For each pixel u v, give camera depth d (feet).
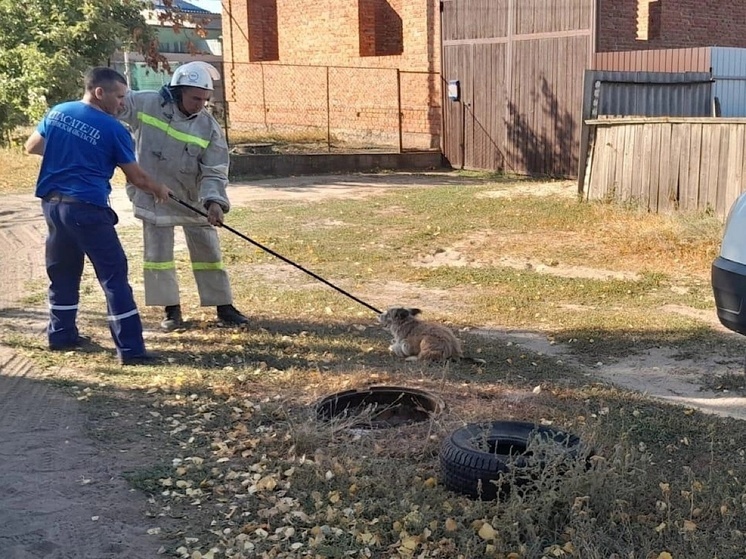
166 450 15.48
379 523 12.63
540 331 24.25
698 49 52.24
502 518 12.33
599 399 18.13
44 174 20.07
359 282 30.30
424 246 36.70
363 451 15.12
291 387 18.93
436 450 15.12
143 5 67.87
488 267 32.48
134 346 20.56
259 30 91.04
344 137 81.41
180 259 33.81
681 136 39.65
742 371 20.44
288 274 31.50
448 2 69.15
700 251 33.58
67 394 18.34
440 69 71.05
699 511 12.78
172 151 22.76
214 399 18.15
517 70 63.82
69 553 11.98
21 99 61.36
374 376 19.53
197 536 12.42
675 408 17.65
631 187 42.93
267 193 53.88
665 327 24.14
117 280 20.34
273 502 13.32
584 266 32.60
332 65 81.56
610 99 47.24
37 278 30.32
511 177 63.77
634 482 13.52
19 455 15.14
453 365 20.67
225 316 24.41
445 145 71.51
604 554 11.70
